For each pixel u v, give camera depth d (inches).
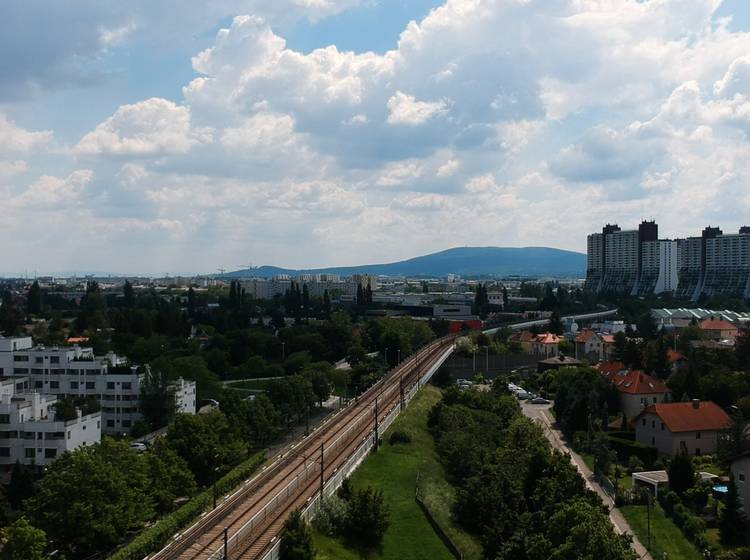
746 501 3513.8
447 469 4274.1
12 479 4077.3
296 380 6707.7
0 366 6323.8
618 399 5826.8
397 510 3398.1
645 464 4722.0
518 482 3503.9
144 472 3705.7
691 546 3371.1
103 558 3134.8
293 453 4173.2
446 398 5753.0
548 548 2544.3
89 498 3233.3
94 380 6269.7
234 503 3203.7
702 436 4763.8
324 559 2630.4
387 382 6875.0
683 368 6510.8
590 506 2701.8
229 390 6943.9
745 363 6658.5
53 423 4965.6
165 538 3093.0
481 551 3120.1
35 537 2738.7
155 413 6092.5
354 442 4318.4
